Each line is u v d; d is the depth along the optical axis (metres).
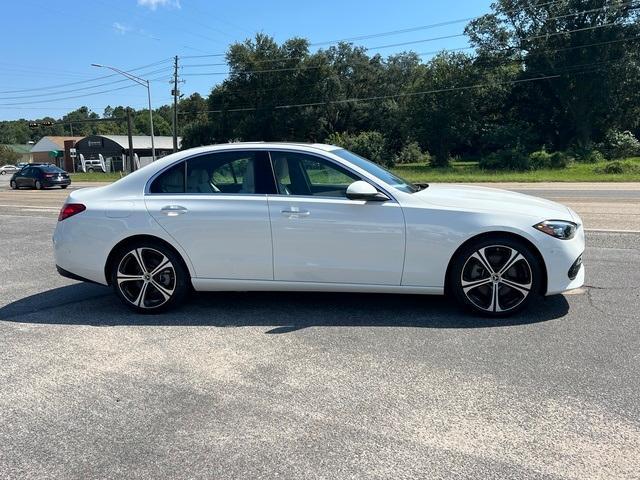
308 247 4.82
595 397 3.35
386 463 2.73
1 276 7.00
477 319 4.81
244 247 4.91
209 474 2.68
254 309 5.26
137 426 3.15
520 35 56.75
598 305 5.14
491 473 2.62
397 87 73.12
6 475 2.71
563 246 4.67
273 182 4.98
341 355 4.10
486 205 4.76
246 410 3.30
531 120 61.50
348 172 4.92
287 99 66.56
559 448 2.82
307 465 2.73
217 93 69.06
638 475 2.59
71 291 6.19
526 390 3.46
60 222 5.27
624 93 53.38
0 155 106.56
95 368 3.97
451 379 3.64
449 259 4.73
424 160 68.69
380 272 4.78
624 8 50.81
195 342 4.44
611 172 34.81
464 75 57.50
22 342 4.53
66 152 86.00
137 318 5.10
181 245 5.00
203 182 5.11
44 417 3.28
